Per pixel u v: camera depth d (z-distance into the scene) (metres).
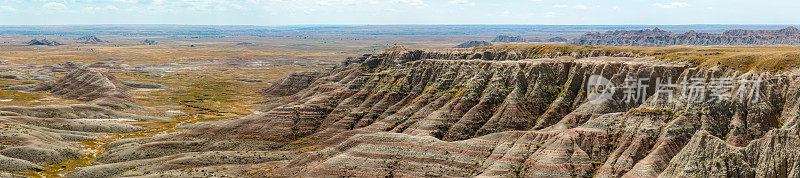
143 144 153.75
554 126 150.50
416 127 161.75
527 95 169.50
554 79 175.88
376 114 180.50
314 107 186.75
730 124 127.31
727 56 146.62
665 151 119.81
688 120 128.50
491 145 131.38
